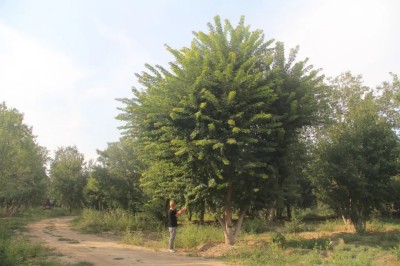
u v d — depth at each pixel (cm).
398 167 1881
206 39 1428
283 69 1519
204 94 1309
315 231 2156
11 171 3044
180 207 1565
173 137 1392
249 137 1375
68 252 1309
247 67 1413
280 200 1596
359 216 1948
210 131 1327
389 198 2056
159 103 1375
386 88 2814
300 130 1591
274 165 1482
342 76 2831
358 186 1861
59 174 5131
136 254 1270
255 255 1130
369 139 1925
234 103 1332
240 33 1444
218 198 1460
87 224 2803
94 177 3138
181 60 1398
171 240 1388
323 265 988
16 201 4894
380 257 1111
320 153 1956
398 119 2709
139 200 2795
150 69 1543
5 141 2900
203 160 1389
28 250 1216
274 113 1435
